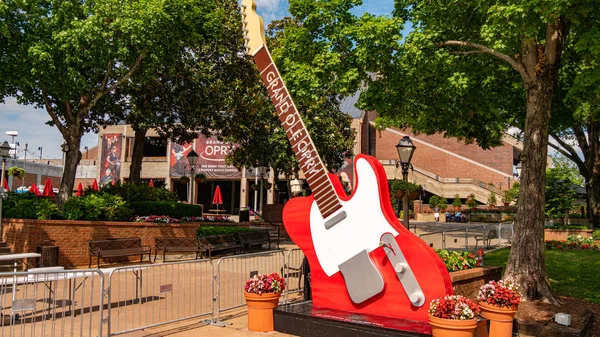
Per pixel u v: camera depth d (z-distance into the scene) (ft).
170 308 30.25
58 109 65.57
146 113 70.64
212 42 69.97
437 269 23.73
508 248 64.18
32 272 21.53
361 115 154.40
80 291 34.40
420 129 57.88
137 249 49.29
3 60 50.03
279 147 93.81
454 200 146.00
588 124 78.64
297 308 26.89
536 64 33.60
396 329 22.20
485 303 23.97
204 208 167.94
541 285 32.07
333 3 38.01
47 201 51.19
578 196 118.52
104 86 58.03
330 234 27.27
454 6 37.93
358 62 36.78
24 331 24.11
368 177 26.27
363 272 25.66
